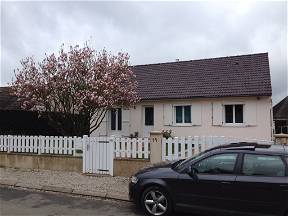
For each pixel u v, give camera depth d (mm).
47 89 15727
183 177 7777
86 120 16172
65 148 13055
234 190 7266
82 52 16109
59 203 9031
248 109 19328
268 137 18875
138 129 21938
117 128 22594
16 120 18328
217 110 20047
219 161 7605
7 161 13859
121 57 17109
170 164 8492
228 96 19547
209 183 7500
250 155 7359
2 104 19219
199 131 20391
